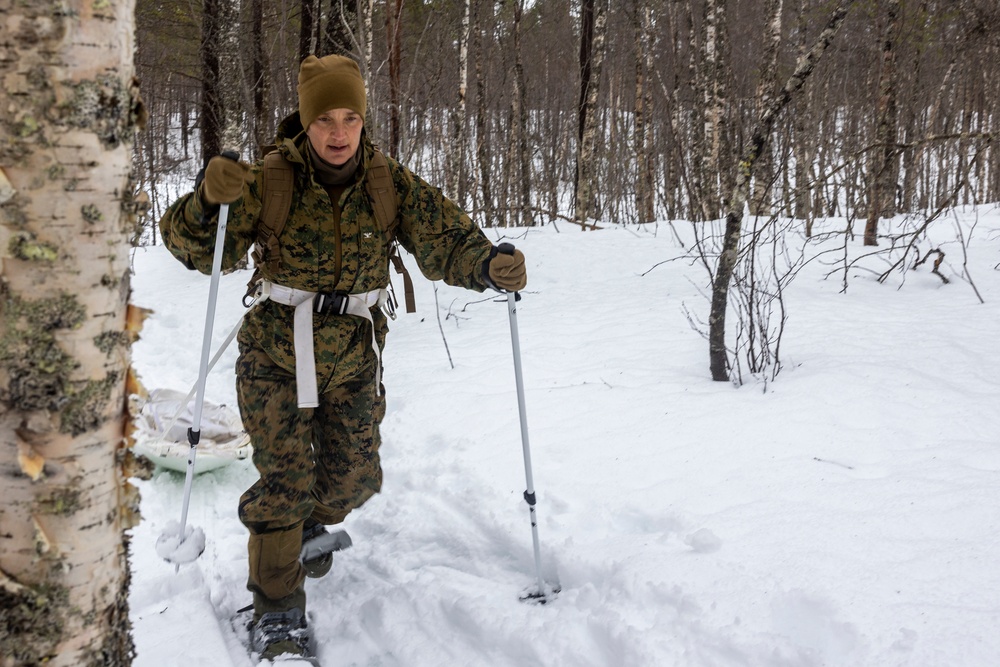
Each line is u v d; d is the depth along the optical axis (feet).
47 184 4.56
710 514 9.83
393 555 10.39
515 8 56.59
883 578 7.97
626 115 80.48
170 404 14.03
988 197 56.49
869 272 24.62
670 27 62.54
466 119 51.55
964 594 7.56
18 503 4.77
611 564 8.92
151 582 9.38
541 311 23.86
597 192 60.29
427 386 16.40
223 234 7.27
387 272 8.66
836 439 11.85
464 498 11.24
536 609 8.58
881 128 27.63
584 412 14.05
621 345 18.93
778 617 7.61
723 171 28.86
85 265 4.76
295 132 8.32
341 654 8.52
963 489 9.76
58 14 4.45
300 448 8.33
